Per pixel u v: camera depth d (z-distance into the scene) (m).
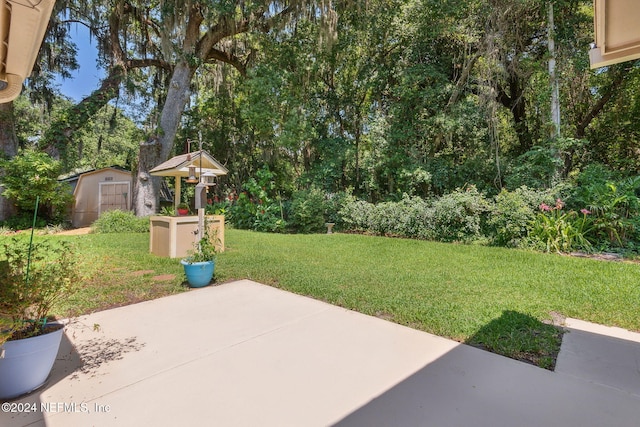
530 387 1.96
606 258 5.69
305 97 12.42
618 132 9.72
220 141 15.16
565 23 8.21
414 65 10.22
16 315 1.88
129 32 12.24
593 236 6.44
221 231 6.43
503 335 2.66
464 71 9.28
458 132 9.62
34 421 1.68
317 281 4.30
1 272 2.00
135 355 2.36
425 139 10.30
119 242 7.43
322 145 12.23
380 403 1.80
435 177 9.80
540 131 9.45
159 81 13.88
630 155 9.68
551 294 3.69
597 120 10.05
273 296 3.75
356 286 4.07
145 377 2.08
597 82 9.27
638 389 1.93
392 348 2.46
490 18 8.49
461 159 10.20
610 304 3.35
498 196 7.54
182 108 11.64
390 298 3.59
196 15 10.90
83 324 2.92
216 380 2.04
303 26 11.63
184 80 11.48
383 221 9.19
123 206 13.40
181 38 10.91
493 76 8.94
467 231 7.79
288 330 2.80
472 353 2.38
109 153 21.64
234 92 14.62
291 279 4.41
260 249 6.83
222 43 12.98
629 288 3.85
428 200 9.10
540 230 6.57
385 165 10.62
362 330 2.79
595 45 2.52
